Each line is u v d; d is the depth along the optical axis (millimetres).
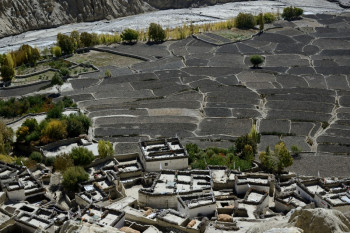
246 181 87750
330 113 146500
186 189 85250
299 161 114562
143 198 83000
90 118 141875
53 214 74000
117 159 110250
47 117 137125
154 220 71938
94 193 85500
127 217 73875
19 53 199500
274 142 126062
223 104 154750
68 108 149250
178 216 72875
